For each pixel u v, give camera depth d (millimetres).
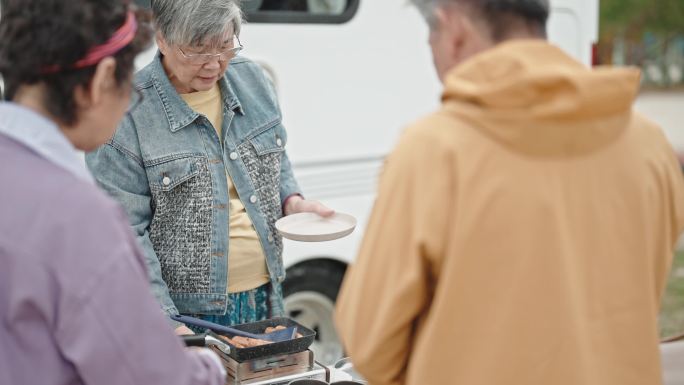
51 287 1298
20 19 1350
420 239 1391
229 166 2432
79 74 1372
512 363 1404
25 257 1290
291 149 3490
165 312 2238
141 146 2307
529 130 1367
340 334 1532
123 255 1332
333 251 3695
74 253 1299
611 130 1445
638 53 11484
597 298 1461
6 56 1365
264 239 2490
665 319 5258
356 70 3598
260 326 2252
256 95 2520
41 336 1316
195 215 2383
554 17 4070
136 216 2330
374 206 1483
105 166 2291
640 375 1516
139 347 1336
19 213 1304
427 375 1436
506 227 1379
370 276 1452
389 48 3662
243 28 3314
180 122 2348
